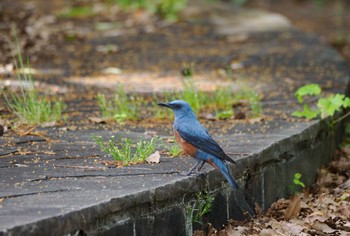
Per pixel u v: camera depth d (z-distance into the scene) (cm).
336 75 1658
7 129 1162
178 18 2608
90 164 962
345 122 1486
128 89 1509
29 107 1249
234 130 1191
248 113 1317
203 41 2159
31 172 916
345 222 1009
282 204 1069
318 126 1242
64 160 984
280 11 3644
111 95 1445
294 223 990
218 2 3278
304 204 1054
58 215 718
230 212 978
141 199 816
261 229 958
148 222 834
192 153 909
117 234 791
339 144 1420
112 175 905
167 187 853
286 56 1917
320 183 1208
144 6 2753
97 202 767
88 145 1075
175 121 928
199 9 2903
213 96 1430
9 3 2802
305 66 1777
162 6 2630
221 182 957
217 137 1136
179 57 1886
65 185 852
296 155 1162
